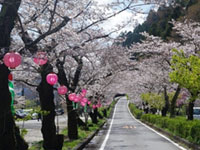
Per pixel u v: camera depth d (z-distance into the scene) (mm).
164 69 21984
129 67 17531
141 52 20406
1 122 5559
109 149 11562
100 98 24750
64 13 8086
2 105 5566
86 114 20500
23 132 7598
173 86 23219
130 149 11508
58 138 9328
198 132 11477
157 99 27891
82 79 18094
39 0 7043
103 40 13844
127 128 24609
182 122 14711
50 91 8961
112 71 17406
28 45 6176
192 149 11445
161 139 15539
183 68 11656
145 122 31812
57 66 11914
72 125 14188
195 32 18859
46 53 7098
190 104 17297
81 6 8117
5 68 5613
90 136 15477
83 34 11289
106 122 34219
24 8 8148
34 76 13758
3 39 5598
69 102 14148
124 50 16859
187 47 18391
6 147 5617
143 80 27875
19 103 16531
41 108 9000
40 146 10531
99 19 8383
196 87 11352
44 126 8984
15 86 15133
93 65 16281
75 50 9719
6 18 5633
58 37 8289
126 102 94062
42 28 8445
